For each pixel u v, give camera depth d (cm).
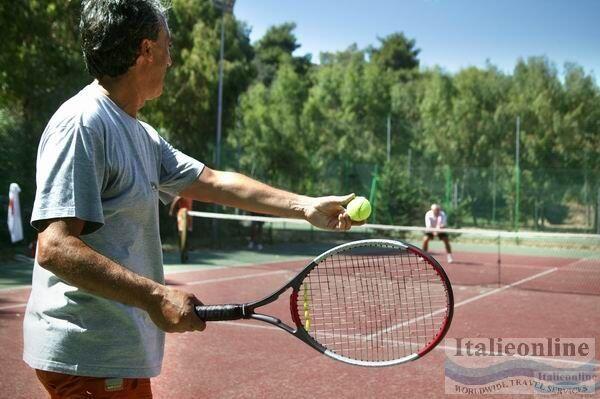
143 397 193
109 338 179
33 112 1456
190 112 1891
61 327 177
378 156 3353
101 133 175
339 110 3894
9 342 585
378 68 3947
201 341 610
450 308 211
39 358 179
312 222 234
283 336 636
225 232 1852
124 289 160
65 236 162
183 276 1129
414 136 3481
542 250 2009
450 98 3334
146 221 191
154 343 193
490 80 3350
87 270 159
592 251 1991
